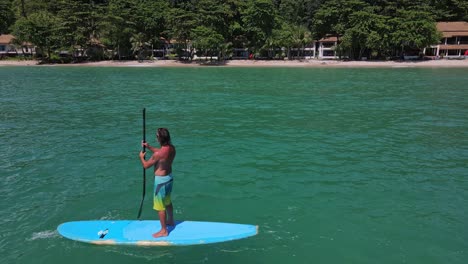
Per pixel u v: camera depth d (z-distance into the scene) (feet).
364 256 20.13
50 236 21.88
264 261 19.74
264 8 287.89
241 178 31.58
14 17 338.75
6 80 136.05
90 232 21.54
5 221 23.66
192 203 26.61
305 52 332.39
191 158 37.11
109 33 275.39
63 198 27.30
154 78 149.79
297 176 32.12
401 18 269.85
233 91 100.32
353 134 47.88
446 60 261.85
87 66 252.42
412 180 31.24
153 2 324.60
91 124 53.83
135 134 47.42
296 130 50.14
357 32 265.54
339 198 27.55
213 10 287.07
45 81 132.46
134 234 21.33
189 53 299.79
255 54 295.48
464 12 313.12
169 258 19.86
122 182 30.50
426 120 57.77
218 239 21.06
